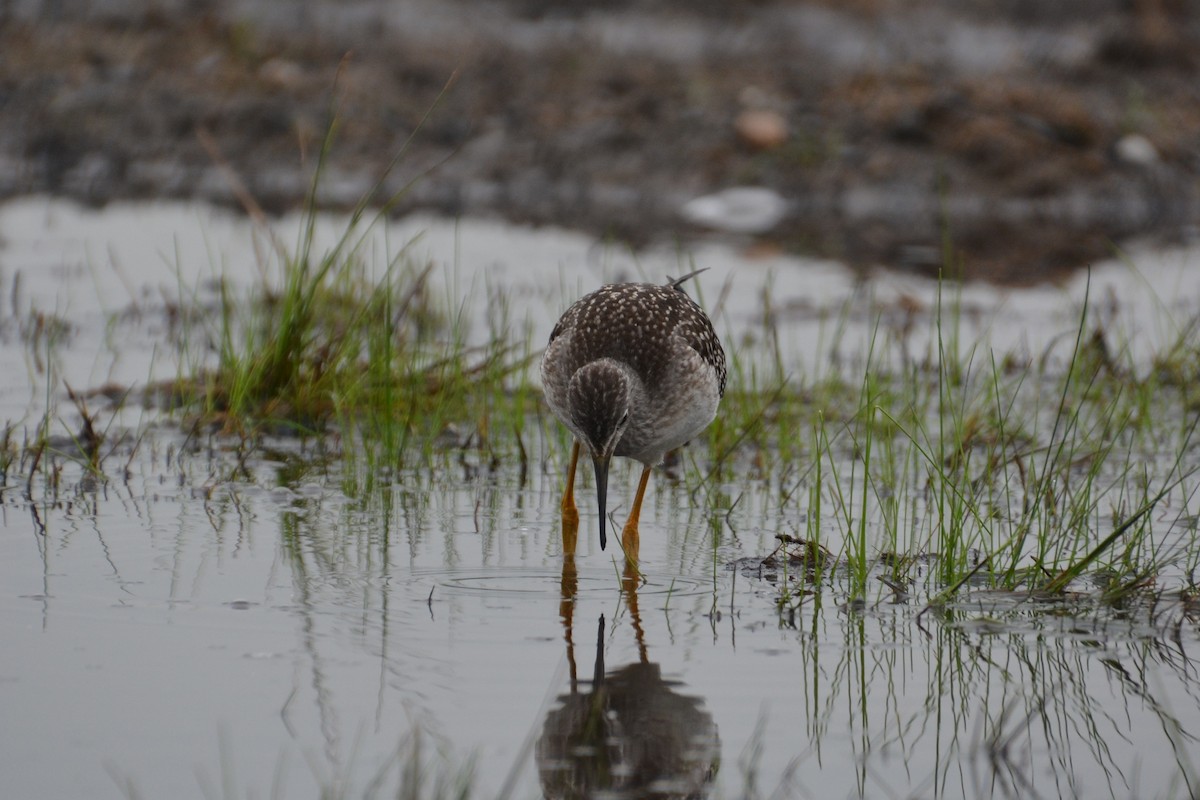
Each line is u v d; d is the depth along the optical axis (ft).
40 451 38.55
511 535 34.96
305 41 93.97
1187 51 97.09
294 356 44.60
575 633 28.60
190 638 27.76
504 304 53.83
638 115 88.53
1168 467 40.57
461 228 75.05
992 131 85.61
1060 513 36.11
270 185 83.20
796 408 46.19
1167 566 32.68
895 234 76.74
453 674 26.43
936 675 26.99
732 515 37.04
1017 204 82.58
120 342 53.21
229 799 21.75
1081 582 31.53
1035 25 103.71
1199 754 23.95
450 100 89.04
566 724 24.47
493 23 98.94
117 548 32.91
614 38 98.17
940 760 23.65
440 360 46.98
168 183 83.61
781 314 59.06
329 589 30.66
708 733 24.35
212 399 44.57
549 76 92.38
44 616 28.68
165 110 87.61
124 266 64.80
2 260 65.57
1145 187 83.35
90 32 93.91
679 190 83.05
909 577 32.07
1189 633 29.01
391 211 78.54
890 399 45.06
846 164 84.28
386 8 99.09
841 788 22.71
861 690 26.23
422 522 35.70
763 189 82.89
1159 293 62.95
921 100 87.97
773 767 23.29
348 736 23.82
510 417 44.06
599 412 33.45
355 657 27.07
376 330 46.60
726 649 27.96
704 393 35.60
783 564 32.83
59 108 87.61
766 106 89.04
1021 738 24.44
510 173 84.28
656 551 34.01
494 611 29.73
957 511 33.94
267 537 34.09
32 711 24.48
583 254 69.26
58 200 79.36
